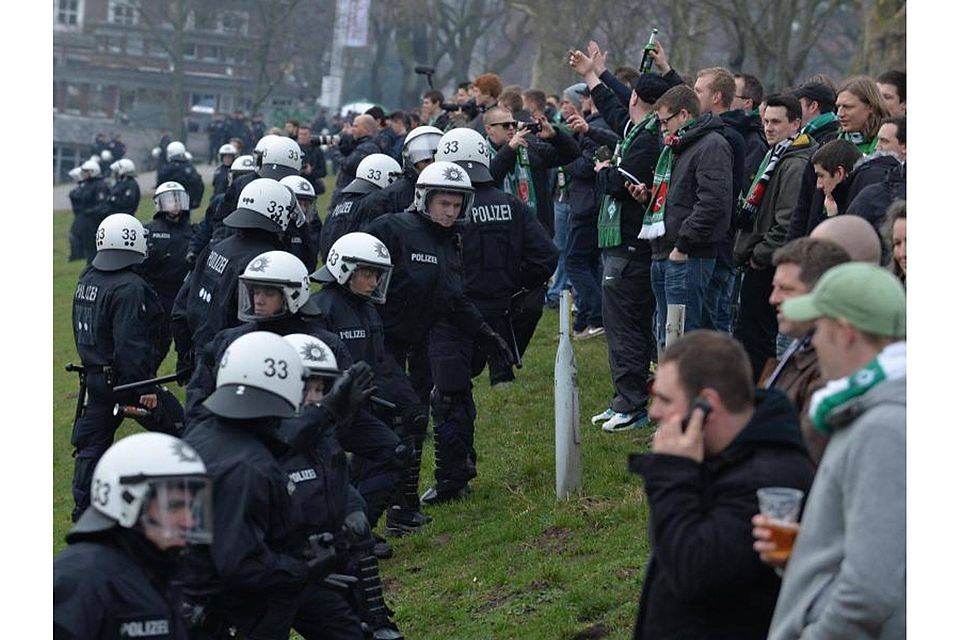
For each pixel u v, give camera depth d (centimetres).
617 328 2023
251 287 1460
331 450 1202
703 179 1742
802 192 1563
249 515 1075
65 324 5309
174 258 2788
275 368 1098
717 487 793
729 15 5838
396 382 1798
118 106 14625
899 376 749
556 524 1736
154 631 889
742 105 2055
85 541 896
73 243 6656
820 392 766
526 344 2016
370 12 12694
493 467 2069
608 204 1973
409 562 1759
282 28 12812
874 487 726
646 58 1967
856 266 771
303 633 1232
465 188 1759
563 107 2506
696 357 796
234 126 10012
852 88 1591
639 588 1453
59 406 3862
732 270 1889
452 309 1817
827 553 746
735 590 793
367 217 2109
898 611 739
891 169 1352
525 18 11088
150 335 2128
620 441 1991
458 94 3111
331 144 3306
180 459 896
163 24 14362
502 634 1436
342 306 1628
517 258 1936
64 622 868
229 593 1116
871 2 4816
